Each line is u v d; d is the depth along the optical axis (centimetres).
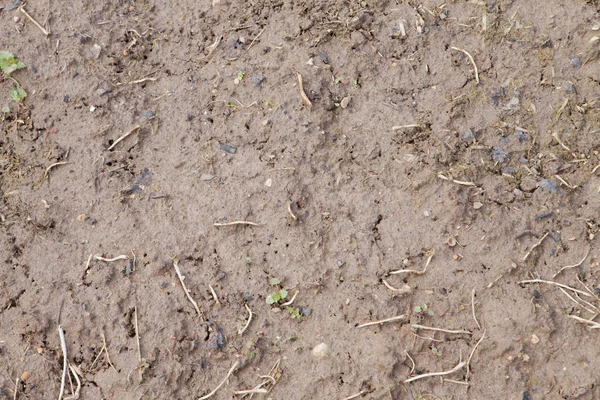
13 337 108
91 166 113
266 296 108
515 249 109
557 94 114
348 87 115
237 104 115
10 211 112
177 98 115
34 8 119
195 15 119
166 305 108
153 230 111
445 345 107
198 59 117
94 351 107
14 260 110
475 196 111
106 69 117
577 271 108
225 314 108
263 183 112
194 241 110
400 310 108
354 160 113
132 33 119
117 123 114
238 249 110
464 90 114
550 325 106
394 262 109
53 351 108
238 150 113
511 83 115
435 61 116
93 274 109
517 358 106
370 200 111
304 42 117
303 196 111
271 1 119
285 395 106
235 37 118
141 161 113
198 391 106
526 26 116
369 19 117
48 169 113
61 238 111
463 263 109
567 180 111
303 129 113
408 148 112
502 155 112
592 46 115
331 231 110
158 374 106
